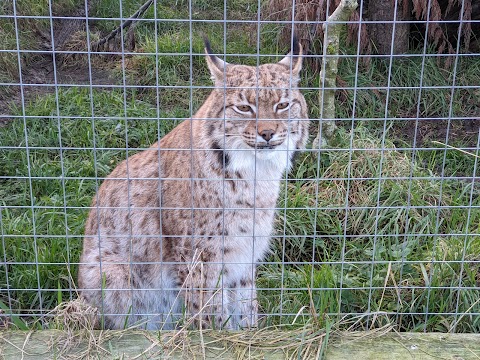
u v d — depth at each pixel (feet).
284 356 4.92
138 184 5.87
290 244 6.94
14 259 6.34
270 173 5.65
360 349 4.97
